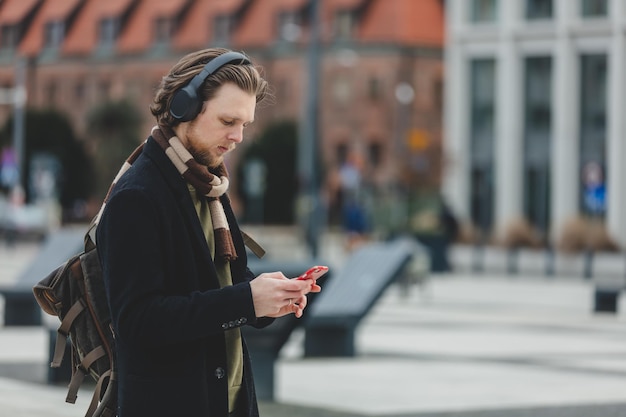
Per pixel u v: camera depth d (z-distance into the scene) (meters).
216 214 4.98
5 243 73.69
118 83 118.62
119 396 4.77
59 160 104.50
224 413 4.82
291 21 113.44
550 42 65.81
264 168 103.06
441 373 16.02
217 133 4.84
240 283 4.84
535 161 66.56
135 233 4.70
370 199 83.50
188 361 4.74
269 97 4.98
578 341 20.72
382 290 17.62
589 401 13.59
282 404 13.02
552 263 46.03
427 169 65.44
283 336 13.33
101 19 119.19
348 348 17.73
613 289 26.78
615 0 63.78
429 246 45.69
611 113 63.75
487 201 68.00
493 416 12.34
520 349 19.27
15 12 102.25
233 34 116.00
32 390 13.40
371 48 111.19
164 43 117.75
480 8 68.31
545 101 66.31
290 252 53.47
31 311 21.56
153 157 4.84
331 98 113.06
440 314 26.34
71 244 21.77
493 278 42.84
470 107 68.56
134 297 4.66
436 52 111.75
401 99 110.06
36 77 114.25
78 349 5.02
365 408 12.80
